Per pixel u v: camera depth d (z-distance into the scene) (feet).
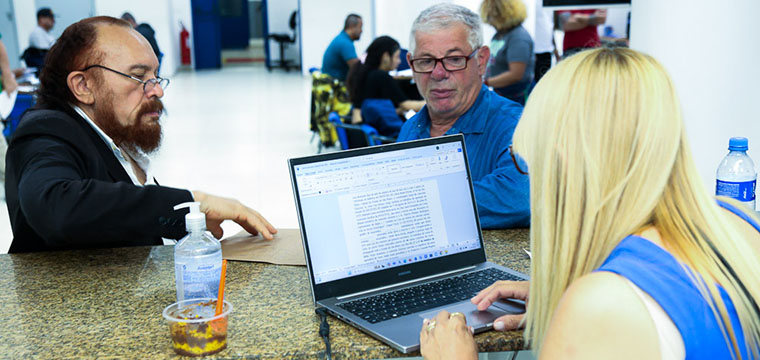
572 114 2.79
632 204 2.75
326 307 4.13
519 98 15.48
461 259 4.72
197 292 4.10
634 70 2.78
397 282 4.46
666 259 2.63
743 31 7.98
